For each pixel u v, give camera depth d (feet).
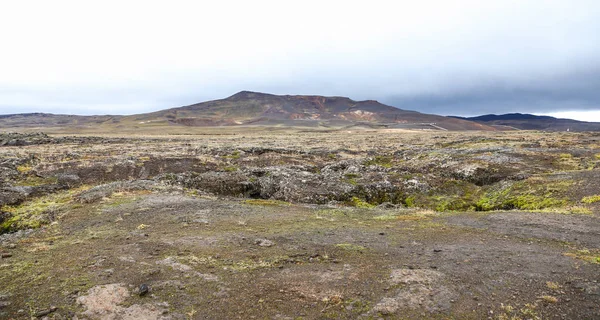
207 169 140.05
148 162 144.77
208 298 34.45
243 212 72.13
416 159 157.79
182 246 49.42
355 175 119.03
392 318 31.07
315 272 40.73
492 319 30.73
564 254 45.27
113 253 46.55
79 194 89.81
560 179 94.02
